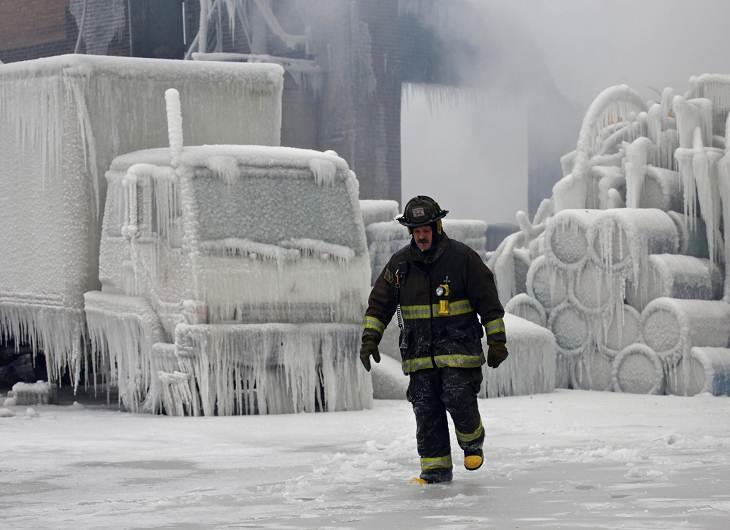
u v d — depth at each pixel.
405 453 16.62
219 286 23.84
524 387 29.62
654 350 30.38
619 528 9.61
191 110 28.59
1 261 29.02
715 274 32.12
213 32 59.88
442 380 13.40
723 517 10.11
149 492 13.16
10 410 24.45
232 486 13.55
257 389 24.08
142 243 24.91
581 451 16.45
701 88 34.81
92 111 27.25
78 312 27.08
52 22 64.06
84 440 19.23
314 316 24.73
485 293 13.41
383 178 59.03
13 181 28.58
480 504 11.45
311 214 24.89
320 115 59.59
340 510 11.30
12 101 28.42
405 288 13.56
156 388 24.50
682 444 17.20
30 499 12.70
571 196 34.03
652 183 33.03
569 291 32.06
